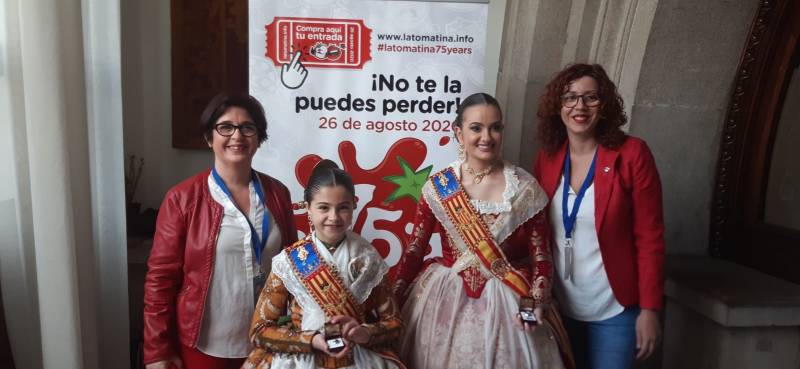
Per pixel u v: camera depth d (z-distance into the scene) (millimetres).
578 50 3141
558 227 2080
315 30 2529
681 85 2889
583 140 2064
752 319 2367
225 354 1941
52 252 2260
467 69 2598
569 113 2004
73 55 2330
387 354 1795
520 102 3365
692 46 2795
